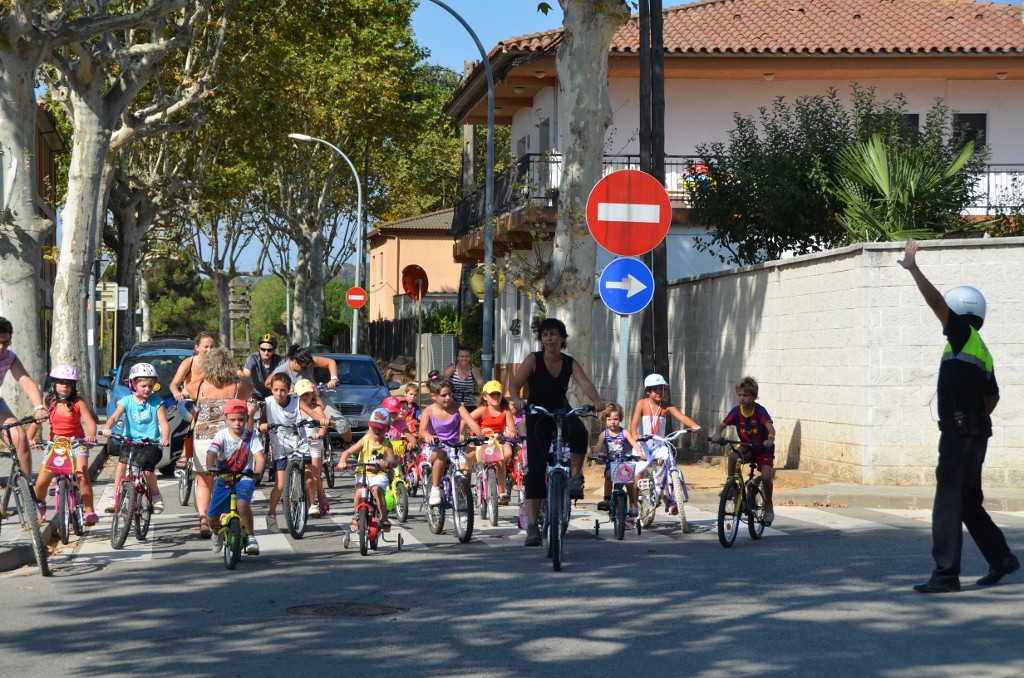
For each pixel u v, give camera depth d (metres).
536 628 7.75
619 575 9.77
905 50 29.89
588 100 18.03
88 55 23.19
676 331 23.14
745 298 19.84
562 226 18.25
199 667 6.83
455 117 38.34
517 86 32.75
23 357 22.20
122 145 26.72
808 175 22.62
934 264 15.96
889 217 19.45
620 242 14.02
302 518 12.41
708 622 7.86
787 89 31.45
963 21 31.97
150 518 13.36
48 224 22.39
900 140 22.28
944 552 8.80
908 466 16.05
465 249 35.97
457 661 6.90
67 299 23.44
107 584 9.68
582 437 10.84
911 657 6.86
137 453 11.99
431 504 12.42
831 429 16.95
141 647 7.35
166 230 51.19
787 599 8.59
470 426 12.65
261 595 9.09
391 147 52.50
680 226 28.77
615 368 25.77
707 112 31.39
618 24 17.97
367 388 25.88
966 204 22.03
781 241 23.59
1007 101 31.66
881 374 16.09
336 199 55.69
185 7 24.44
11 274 22.12
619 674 6.57
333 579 9.79
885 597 8.62
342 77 44.38
